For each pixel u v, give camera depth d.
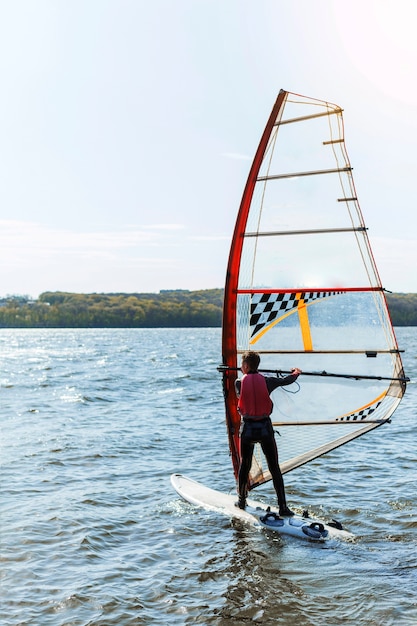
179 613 5.44
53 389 23.89
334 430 7.55
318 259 7.33
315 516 8.05
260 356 7.66
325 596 5.73
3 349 67.75
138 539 7.29
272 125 7.30
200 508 8.40
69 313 198.12
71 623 5.26
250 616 5.37
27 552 6.85
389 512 8.16
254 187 7.46
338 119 7.09
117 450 12.24
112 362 41.91
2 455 11.74
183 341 93.44
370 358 7.30
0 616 5.39
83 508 8.44
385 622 5.22
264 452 7.55
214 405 19.47
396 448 12.32
